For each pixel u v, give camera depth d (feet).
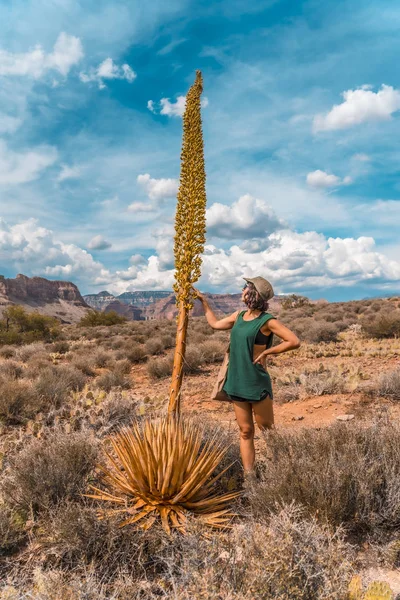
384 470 10.66
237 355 12.69
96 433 19.72
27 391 24.54
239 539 8.51
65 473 12.19
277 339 57.77
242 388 12.61
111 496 11.58
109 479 12.12
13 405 23.27
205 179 12.94
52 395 27.07
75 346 76.23
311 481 10.07
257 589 6.66
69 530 9.39
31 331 105.50
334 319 88.94
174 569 8.68
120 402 23.49
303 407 23.63
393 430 12.63
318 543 7.77
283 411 23.48
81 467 12.84
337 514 9.61
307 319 90.48
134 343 69.46
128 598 7.72
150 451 10.62
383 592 7.34
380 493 10.34
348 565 7.45
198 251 12.92
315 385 26.61
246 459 13.05
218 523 10.66
